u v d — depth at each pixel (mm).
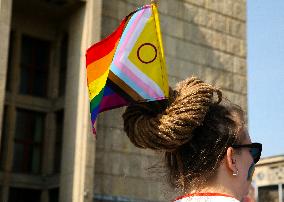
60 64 24578
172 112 1798
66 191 20828
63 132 22141
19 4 23344
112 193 21156
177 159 1881
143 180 22000
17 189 22562
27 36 24484
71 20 23422
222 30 27547
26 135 23516
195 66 25812
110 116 21734
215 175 1820
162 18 25141
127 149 21938
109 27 23094
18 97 23516
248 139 1888
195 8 26688
